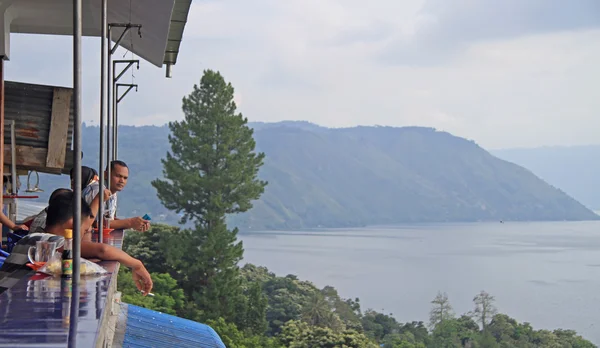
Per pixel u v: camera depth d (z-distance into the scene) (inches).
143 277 143.8
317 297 3041.3
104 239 210.2
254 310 2085.4
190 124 2162.9
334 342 2420.0
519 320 6269.7
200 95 2174.0
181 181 2092.8
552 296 7514.8
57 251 124.0
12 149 314.3
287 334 2503.7
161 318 265.1
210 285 2020.2
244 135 2174.0
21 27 367.2
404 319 6136.8
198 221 2134.6
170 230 2190.0
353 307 3836.1
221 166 2158.0
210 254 2012.8
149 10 291.4
